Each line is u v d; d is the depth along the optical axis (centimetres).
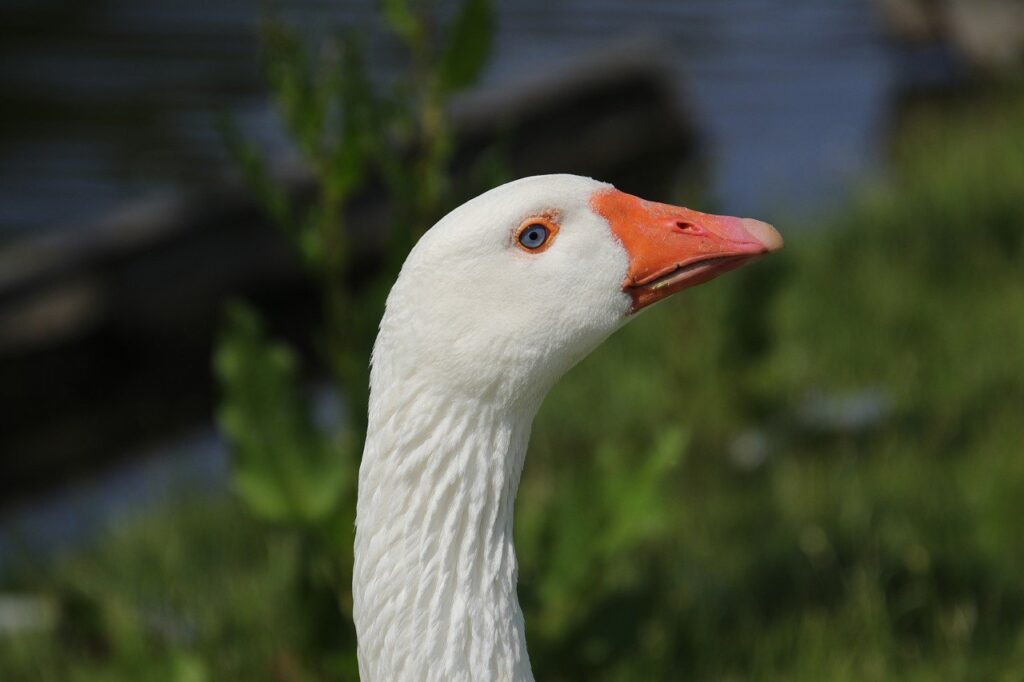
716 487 1101
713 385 1201
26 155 1970
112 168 1933
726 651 854
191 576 1020
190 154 1973
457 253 526
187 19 2481
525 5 2569
